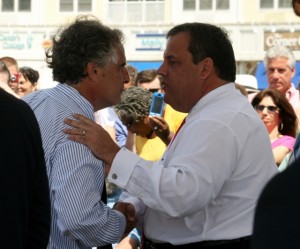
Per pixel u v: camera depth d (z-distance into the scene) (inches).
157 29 765.3
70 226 90.4
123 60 99.7
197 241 95.6
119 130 210.8
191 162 90.7
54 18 806.5
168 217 97.7
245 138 94.1
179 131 100.7
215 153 91.0
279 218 42.5
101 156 93.7
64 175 90.7
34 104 97.8
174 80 100.7
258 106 181.3
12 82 255.0
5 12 813.2
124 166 93.5
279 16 762.8
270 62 216.1
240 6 772.6
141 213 105.8
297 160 43.9
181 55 99.4
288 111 180.4
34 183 76.0
